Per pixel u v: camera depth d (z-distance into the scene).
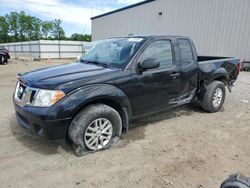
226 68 5.68
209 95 5.24
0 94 7.09
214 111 5.45
